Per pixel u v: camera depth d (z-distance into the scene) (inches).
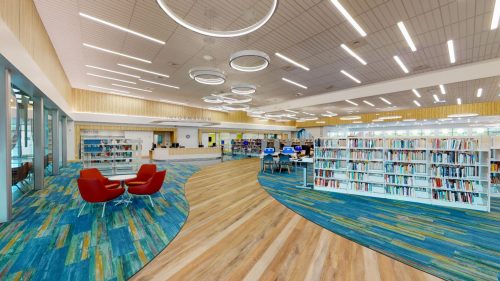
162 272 93.4
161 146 684.1
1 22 119.6
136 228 137.5
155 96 551.2
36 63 187.0
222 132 938.7
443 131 667.4
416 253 110.0
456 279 90.1
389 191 212.1
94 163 351.3
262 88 415.2
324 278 90.1
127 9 177.9
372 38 213.5
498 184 216.4
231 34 155.9
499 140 210.7
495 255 108.7
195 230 136.1
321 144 249.3
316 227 142.1
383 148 215.3
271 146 620.4
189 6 170.1
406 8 165.8
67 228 136.2
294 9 172.2
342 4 164.4
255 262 101.7
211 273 93.0
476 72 269.0
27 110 245.3
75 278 88.0
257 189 250.1
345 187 233.3
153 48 249.4
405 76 329.4
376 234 131.8
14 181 205.0
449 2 157.2
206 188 253.1
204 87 434.9
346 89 420.2
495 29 189.3
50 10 183.8
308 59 268.5
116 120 578.9
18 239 121.0
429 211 173.9
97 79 397.4
